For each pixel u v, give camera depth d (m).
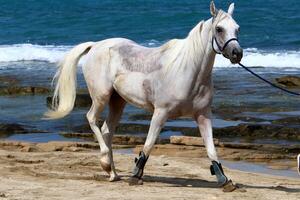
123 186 10.72
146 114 19.47
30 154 14.03
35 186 10.52
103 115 19.44
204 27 10.21
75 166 12.65
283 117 18.84
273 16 49.88
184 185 11.04
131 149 15.43
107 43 11.38
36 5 64.31
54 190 10.24
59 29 47.75
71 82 11.45
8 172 11.77
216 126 17.88
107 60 11.17
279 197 10.11
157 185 10.94
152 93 10.54
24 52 35.50
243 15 50.41
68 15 53.31
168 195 10.01
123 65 10.94
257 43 39.03
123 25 47.97
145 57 10.73
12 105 21.95
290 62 31.31
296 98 21.89
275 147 15.36
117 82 10.98
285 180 12.20
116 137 16.34
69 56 11.52
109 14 52.62
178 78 10.26
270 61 31.48
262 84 24.98
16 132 17.86
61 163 12.90
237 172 12.96
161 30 45.75
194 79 10.21
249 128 17.12
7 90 24.25
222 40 9.98
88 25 48.66
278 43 38.75
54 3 65.69
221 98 22.00
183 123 18.48
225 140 16.53
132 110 20.45
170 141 15.48
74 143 15.44
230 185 10.36
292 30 43.91
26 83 26.09
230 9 10.34
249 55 32.81
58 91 11.77
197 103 10.33
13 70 30.31
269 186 11.31
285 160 14.42
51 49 37.47
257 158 14.52
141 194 10.05
